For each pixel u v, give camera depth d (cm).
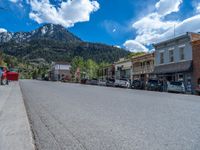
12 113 706
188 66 2948
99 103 1037
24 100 1121
